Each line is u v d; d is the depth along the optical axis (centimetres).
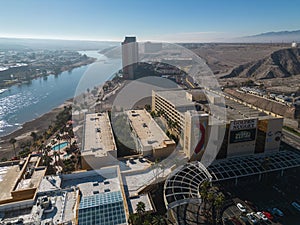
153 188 6138
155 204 5888
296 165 7425
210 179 6544
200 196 5809
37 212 4594
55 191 5303
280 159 7731
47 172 7219
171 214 5694
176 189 6012
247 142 8031
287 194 6688
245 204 6259
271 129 8194
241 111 9094
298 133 11156
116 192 5394
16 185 5903
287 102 14325
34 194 5331
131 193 5669
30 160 7575
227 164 7406
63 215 4644
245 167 7219
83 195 5378
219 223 5559
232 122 7644
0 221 4481
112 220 4584
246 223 5606
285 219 5756
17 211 4816
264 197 6556
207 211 5928
